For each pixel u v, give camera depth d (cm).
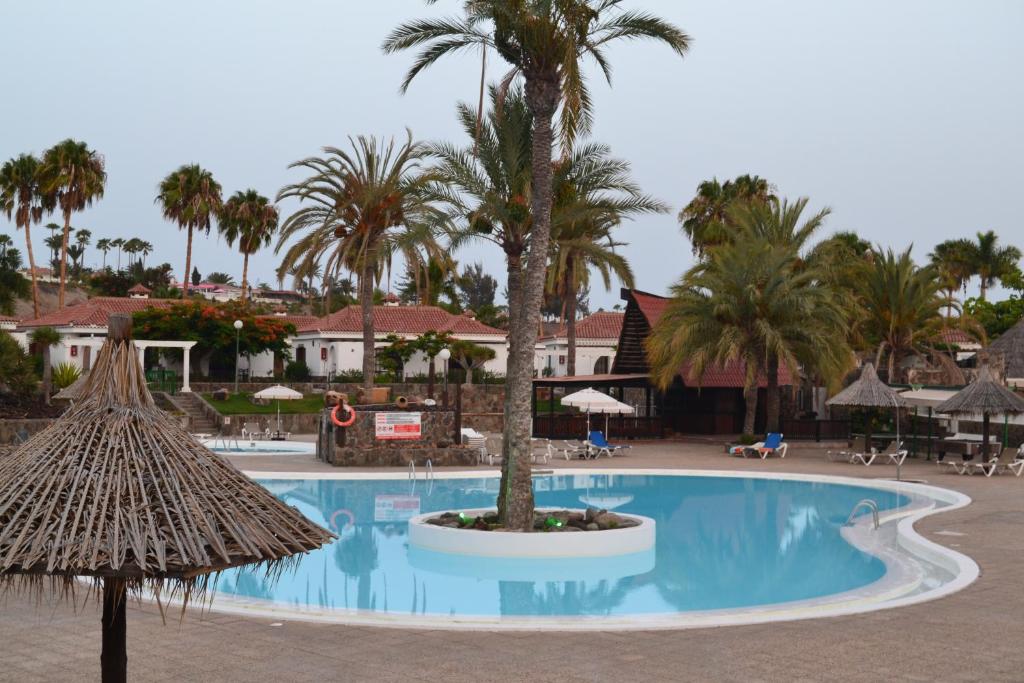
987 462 2577
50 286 10625
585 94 1630
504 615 1109
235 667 792
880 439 3381
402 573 1371
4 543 402
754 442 3403
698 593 1249
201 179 7088
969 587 1111
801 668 790
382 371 5809
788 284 3478
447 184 1867
